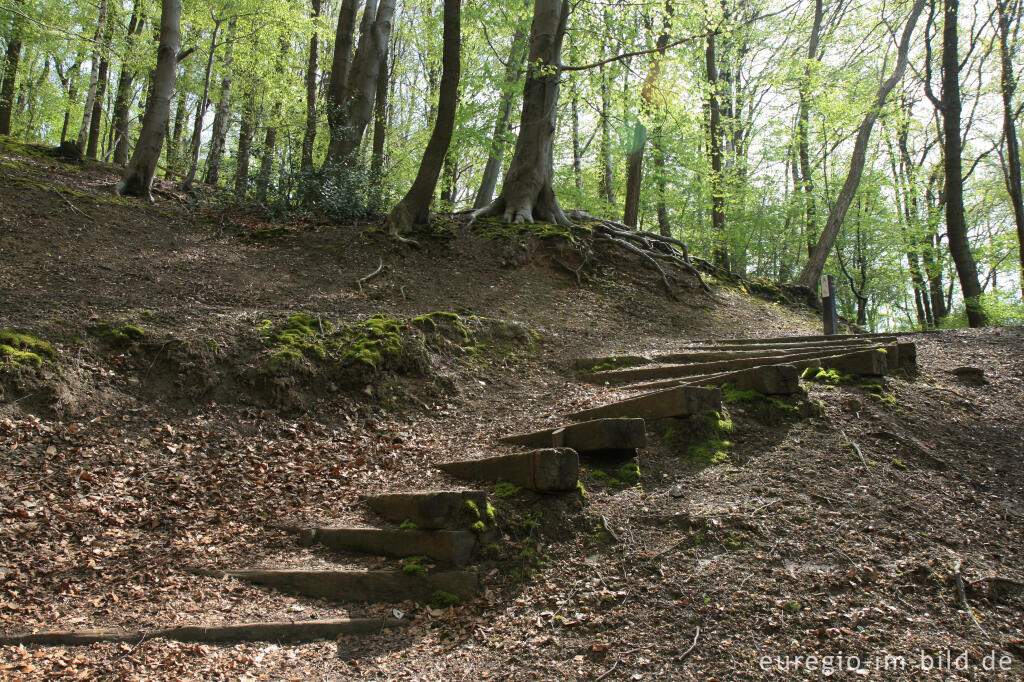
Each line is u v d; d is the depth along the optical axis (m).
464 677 2.98
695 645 3.07
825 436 5.29
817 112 18.33
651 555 3.75
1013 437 5.91
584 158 22.84
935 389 6.80
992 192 25.28
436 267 10.84
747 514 4.06
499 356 8.32
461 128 15.46
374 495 4.61
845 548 3.83
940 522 4.26
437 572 3.62
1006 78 16.25
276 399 6.38
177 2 12.56
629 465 4.63
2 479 4.58
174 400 6.07
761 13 19.28
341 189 12.40
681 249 13.43
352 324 7.80
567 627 3.28
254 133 18.66
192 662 3.03
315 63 16.75
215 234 10.97
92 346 6.26
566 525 4.00
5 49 19.41
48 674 2.82
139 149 12.06
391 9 14.42
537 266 11.45
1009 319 16.77
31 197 10.22
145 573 3.85
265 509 4.80
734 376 5.82
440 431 6.46
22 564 3.75
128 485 4.90
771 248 22.45
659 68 13.09
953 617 3.31
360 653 3.20
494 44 16.56
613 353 8.62
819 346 8.21
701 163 18.12
